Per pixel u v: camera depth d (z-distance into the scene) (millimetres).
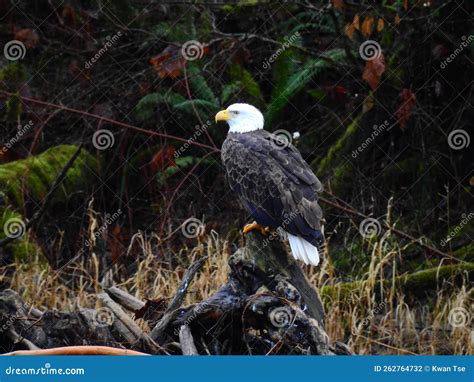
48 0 14969
